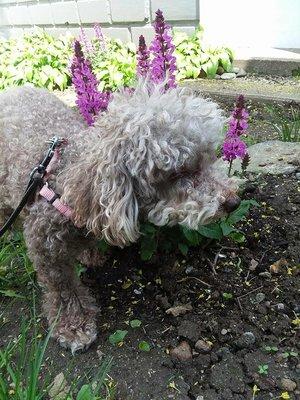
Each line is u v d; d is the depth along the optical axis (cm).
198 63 106
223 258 52
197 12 111
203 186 38
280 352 42
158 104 37
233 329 44
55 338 46
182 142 36
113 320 47
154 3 117
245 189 59
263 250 52
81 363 43
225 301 47
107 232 36
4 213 52
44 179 40
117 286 51
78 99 51
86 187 36
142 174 36
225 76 106
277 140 73
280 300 46
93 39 128
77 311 46
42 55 122
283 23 107
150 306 48
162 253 52
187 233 48
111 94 50
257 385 39
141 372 42
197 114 37
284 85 96
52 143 42
